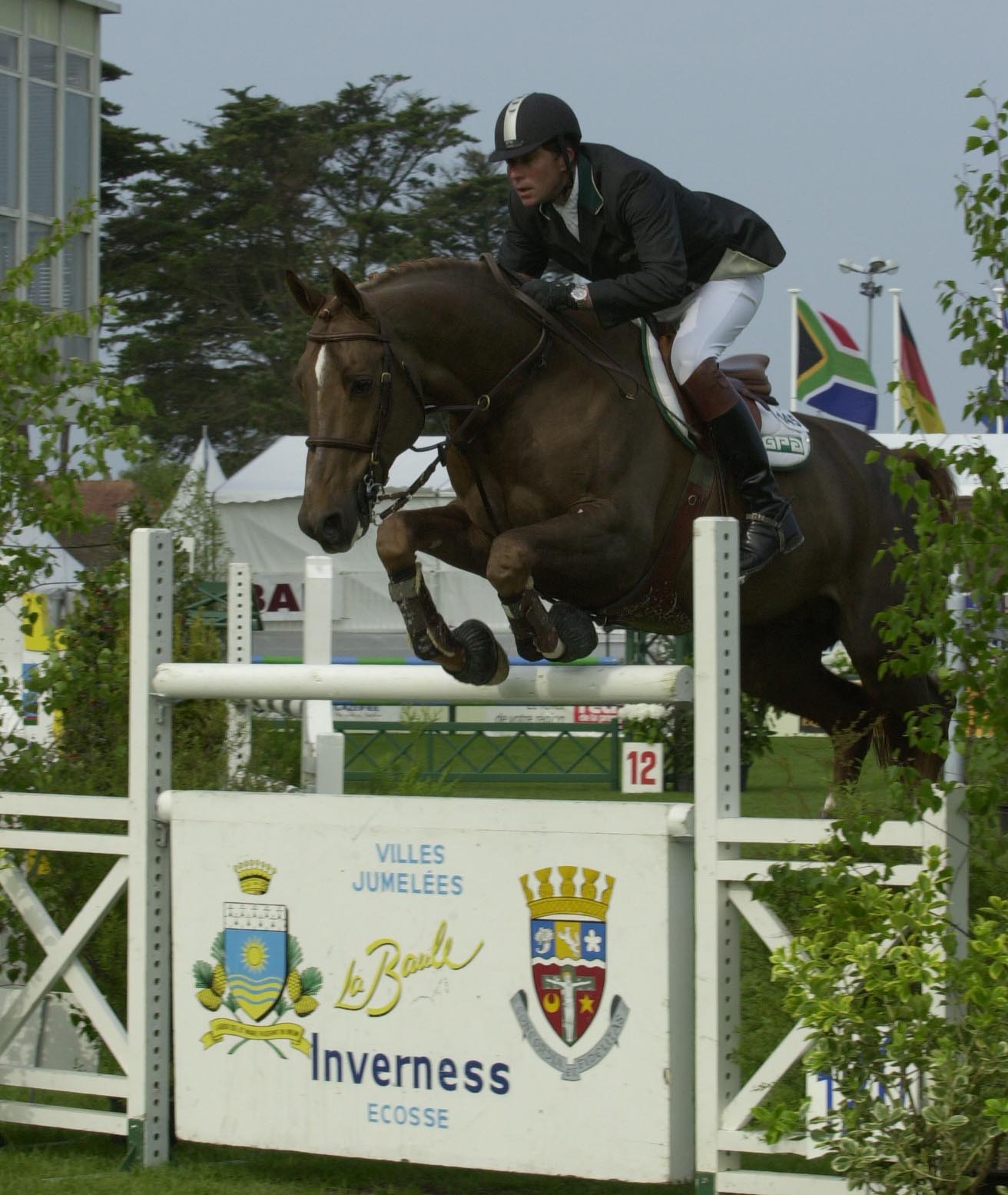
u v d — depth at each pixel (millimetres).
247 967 6621
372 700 6922
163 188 66625
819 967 5117
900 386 6016
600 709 24172
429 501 29500
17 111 35438
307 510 7004
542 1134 6004
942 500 5945
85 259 36625
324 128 68500
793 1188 5625
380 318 7246
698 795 5816
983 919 5281
